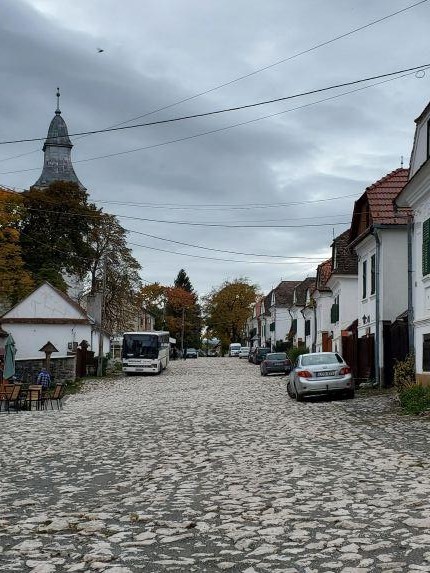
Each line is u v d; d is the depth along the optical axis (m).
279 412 21.38
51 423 19.73
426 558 6.08
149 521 7.79
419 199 22.56
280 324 93.12
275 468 11.15
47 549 6.73
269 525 7.43
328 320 50.53
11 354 31.61
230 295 120.00
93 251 69.19
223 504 8.57
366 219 32.44
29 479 10.82
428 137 22.52
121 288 69.31
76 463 12.30
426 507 8.04
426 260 22.20
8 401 24.47
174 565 6.12
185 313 127.62
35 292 50.91
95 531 7.40
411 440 13.93
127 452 13.47
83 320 51.31
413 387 20.50
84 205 69.88
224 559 6.26
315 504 8.38
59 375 41.94
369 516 7.68
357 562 6.03
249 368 63.94
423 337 22.80
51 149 95.81
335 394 25.92
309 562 6.07
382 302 29.78
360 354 33.72
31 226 67.50
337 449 13.06
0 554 6.58
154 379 47.94
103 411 23.67
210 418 19.95
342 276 42.81
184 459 12.38
